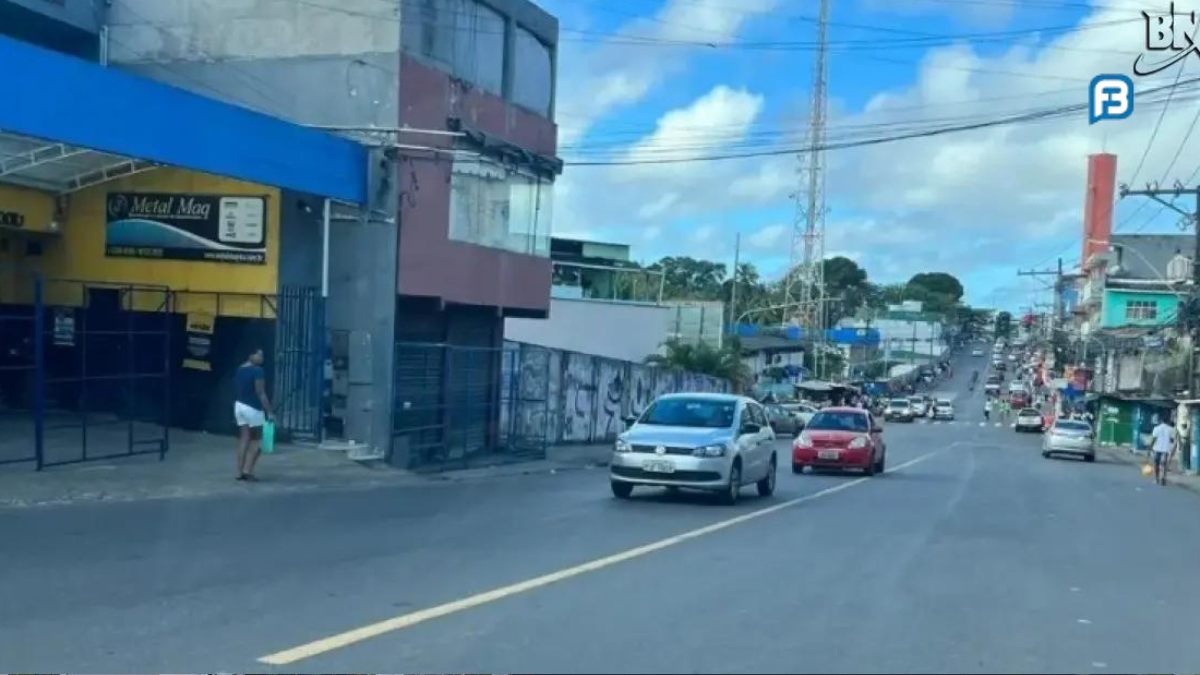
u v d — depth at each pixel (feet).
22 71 49.88
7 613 27.04
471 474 74.64
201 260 73.26
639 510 52.95
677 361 171.01
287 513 47.34
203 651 23.90
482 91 84.38
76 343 75.61
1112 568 40.06
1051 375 326.85
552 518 48.73
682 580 33.37
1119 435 208.33
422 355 78.13
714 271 366.22
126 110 55.06
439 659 23.57
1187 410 135.85
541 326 162.81
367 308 73.97
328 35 74.84
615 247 214.48
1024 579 36.22
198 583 31.14
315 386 71.67
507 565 35.29
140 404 74.74
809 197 268.62
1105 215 287.48
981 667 24.32
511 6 88.74
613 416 124.67
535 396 102.22
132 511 45.50
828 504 60.34
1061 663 25.00
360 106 74.23
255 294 72.38
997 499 68.13
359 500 53.88
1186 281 156.04
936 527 50.21
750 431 61.05
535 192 93.71
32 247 75.82
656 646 25.08
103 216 74.74
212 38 77.00
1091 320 266.77
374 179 73.77
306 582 31.65
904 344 436.76
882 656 24.88
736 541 42.73
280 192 72.23
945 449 150.71
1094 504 69.36
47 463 55.67
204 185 73.05
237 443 69.21
